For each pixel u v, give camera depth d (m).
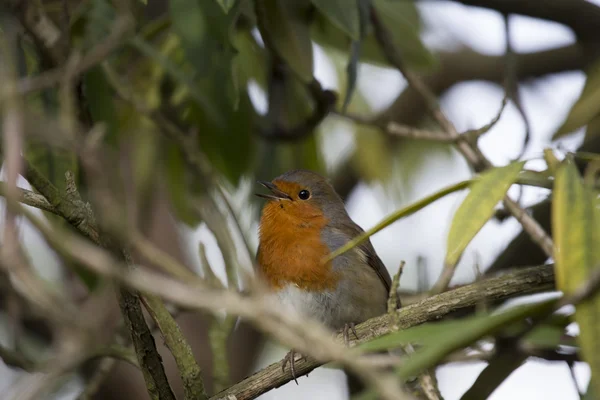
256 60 10.62
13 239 5.23
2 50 6.12
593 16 10.91
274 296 9.88
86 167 5.78
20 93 5.63
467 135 9.73
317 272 9.72
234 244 8.86
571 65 13.07
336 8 7.98
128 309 6.59
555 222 4.82
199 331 12.16
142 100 10.17
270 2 8.72
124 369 11.38
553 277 6.88
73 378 11.17
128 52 10.11
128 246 6.73
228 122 10.20
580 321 4.64
